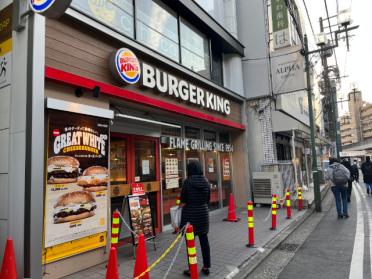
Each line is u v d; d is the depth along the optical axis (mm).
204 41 11102
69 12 5422
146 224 6152
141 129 7777
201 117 9430
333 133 35406
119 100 6602
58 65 5281
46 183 4723
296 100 16719
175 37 9289
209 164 11133
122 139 7277
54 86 5141
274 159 12578
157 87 7551
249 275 5062
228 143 12781
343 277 4773
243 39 13383
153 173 8133
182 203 4992
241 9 13586
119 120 7133
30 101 4242
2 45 4938
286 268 5312
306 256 5910
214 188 11336
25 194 4113
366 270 5012
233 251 6195
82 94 5621
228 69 12711
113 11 6965
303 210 11031
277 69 12711
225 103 11250
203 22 10297
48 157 4781
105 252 5680
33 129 4211
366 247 6273
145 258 4129
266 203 11992
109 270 3607
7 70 4785
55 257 4797
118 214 5410
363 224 8477
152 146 8227
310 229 8211
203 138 10930
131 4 7559
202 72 10750
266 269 5309
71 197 5082
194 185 4938
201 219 4895
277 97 13031
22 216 4281
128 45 6824
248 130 13039
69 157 5102
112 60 6254
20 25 4543
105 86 5980
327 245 6594
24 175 4324
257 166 12742
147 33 8070
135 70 6645
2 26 4988
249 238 6539
